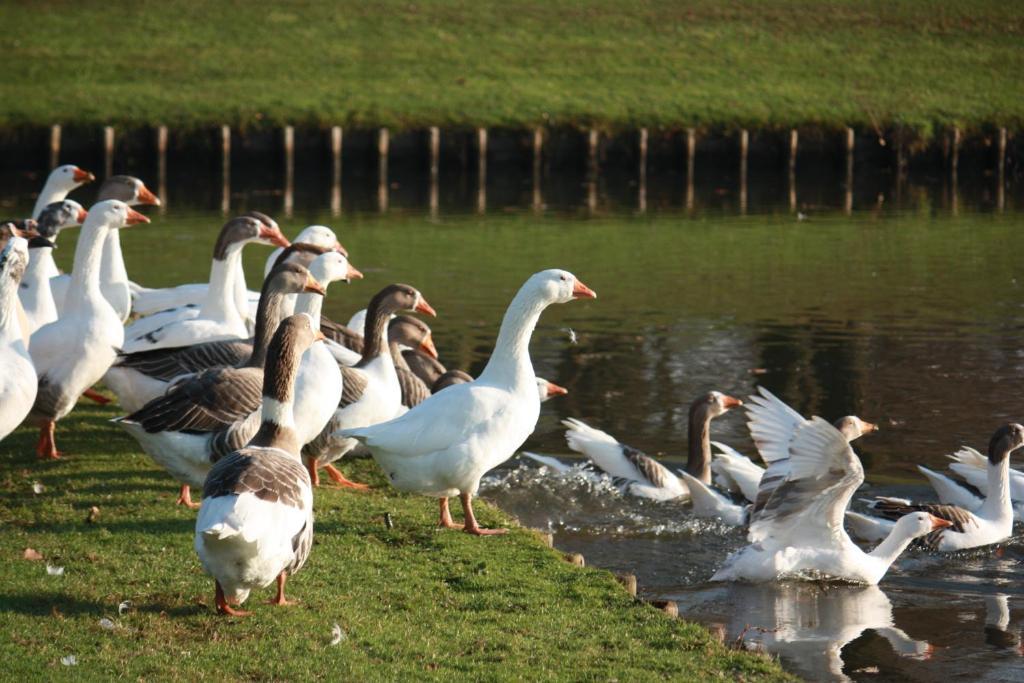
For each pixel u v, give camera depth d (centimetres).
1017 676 917
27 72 4744
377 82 4862
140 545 986
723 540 1238
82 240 1238
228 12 5578
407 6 5781
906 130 4534
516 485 1377
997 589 1136
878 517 1308
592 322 2223
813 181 4350
